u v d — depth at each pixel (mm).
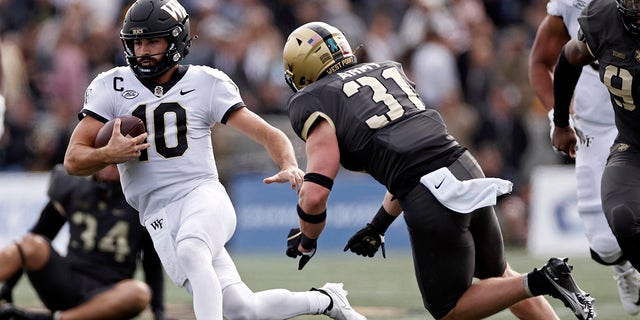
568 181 40281
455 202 16422
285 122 43000
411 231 16875
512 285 16406
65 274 21844
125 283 22047
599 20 17562
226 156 41938
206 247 17000
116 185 22266
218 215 17375
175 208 17609
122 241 22297
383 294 27641
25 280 32719
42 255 21562
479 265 17609
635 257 17344
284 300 17672
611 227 17375
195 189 17688
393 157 16781
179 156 17719
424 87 47156
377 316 23344
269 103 44531
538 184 40469
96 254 22219
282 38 49219
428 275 16891
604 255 21781
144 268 22797
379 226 18531
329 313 18141
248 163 41875
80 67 46375
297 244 17594
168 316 23547
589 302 15906
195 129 17906
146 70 17812
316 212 16672
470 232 17016
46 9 49969
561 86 19000
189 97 17953
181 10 18094
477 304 16656
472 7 50656
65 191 22594
